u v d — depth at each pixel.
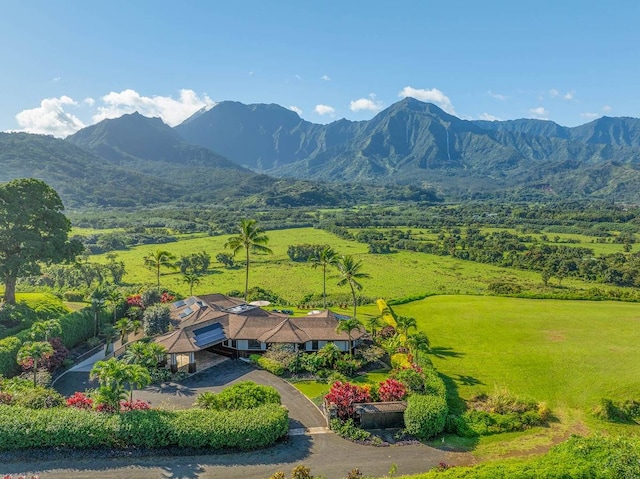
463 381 53.84
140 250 171.25
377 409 43.09
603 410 45.94
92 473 34.25
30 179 70.06
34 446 36.56
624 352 62.28
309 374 55.50
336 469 36.28
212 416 39.06
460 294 100.38
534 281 132.12
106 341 64.81
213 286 119.50
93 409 40.25
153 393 49.44
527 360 59.91
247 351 60.91
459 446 40.44
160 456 36.78
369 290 118.19
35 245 67.00
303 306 88.00
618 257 150.88
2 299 71.25
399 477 32.97
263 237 84.38
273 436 38.84
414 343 56.62
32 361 51.06
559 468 32.59
